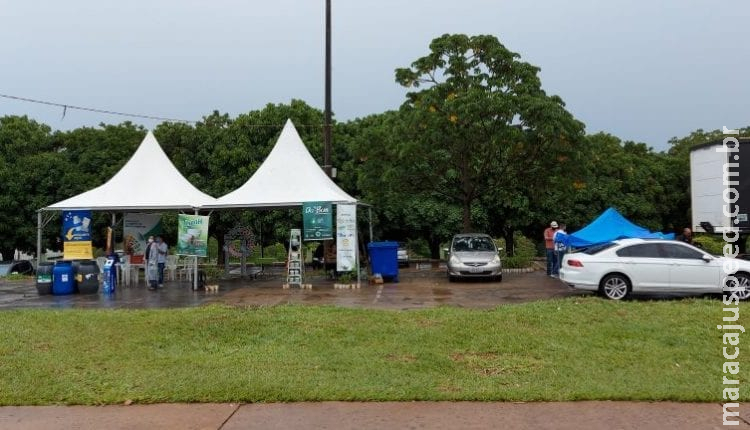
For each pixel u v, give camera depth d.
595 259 14.67
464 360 8.76
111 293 17.70
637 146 41.41
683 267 14.28
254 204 18.58
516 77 22.06
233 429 6.19
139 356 9.08
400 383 7.61
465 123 21.47
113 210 19.48
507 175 23.78
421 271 25.59
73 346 9.65
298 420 6.43
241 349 9.50
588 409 6.70
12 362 8.73
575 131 21.17
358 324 10.99
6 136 32.56
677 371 8.11
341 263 18.48
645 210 36.56
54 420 6.56
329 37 21.70
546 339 9.77
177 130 32.25
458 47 22.25
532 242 41.69
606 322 10.85
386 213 32.31
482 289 17.64
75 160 33.72
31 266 30.95
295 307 12.91
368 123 34.47
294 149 20.75
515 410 6.68
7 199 31.09
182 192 20.27
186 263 22.30
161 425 6.34
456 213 32.91
